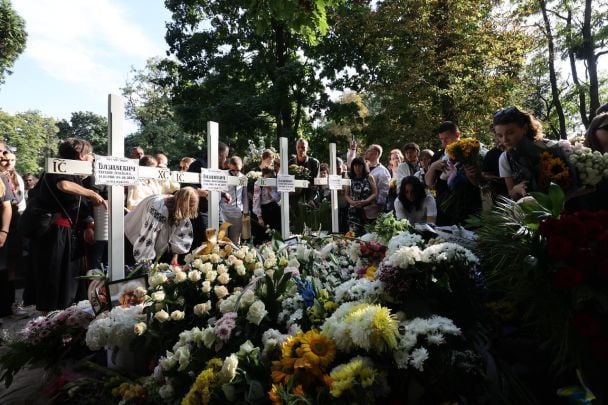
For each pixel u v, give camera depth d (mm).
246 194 6027
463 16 14727
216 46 18656
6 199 4082
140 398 1848
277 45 17953
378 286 1681
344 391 1356
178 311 2049
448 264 1608
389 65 16953
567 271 1344
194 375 1780
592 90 17312
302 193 6828
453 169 3475
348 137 19062
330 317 1661
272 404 1506
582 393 1327
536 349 1482
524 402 1336
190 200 3381
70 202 3486
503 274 1568
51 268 3404
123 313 2193
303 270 2330
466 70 14953
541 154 2363
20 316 4645
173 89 19281
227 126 17000
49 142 58875
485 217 1833
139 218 3445
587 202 2418
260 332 1879
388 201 5625
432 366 1371
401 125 15633
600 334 1324
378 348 1396
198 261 2277
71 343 2262
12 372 2270
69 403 1990
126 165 2920
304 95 18141
